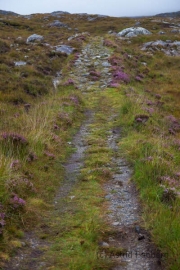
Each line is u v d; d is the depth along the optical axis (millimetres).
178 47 47969
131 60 35688
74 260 5695
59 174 9773
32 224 6953
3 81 21703
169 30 63969
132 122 14375
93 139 13008
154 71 34375
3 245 6020
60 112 15570
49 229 6828
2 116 15039
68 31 63469
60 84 23234
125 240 6469
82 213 7441
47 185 8836
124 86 23062
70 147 12195
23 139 10266
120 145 12133
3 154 8984
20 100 19141
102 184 9133
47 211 7582
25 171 8891
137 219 7164
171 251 5758
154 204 7441
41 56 31828
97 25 70875
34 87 21672
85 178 9422
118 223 7031
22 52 32500
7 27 58562
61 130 13453
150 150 10727
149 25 68812
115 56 32469
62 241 6367
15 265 5621
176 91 27719
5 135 10281
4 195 7176
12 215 6898
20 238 6430
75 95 19406
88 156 11227
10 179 7859
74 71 27859
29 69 26000
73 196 8367
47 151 10906
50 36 52375
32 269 5535
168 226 6332
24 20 78250
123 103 17500
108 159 10891
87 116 16766
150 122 14883
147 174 8867
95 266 5609
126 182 9141
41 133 11492
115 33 60469
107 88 22266
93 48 38469
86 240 6371
